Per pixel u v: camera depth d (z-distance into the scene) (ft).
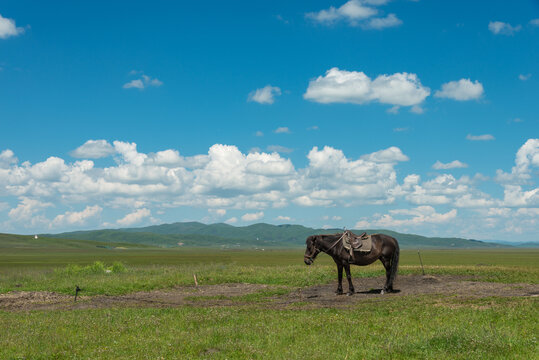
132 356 38.11
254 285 102.58
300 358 35.60
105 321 56.24
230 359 36.50
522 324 45.14
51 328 52.31
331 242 83.15
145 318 57.52
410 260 326.85
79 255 613.11
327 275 113.29
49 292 94.79
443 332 41.01
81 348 42.29
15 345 43.86
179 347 40.60
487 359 33.96
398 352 36.68
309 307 65.98
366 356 35.88
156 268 152.46
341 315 55.11
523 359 33.55
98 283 103.19
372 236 83.05
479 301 62.28
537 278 98.07
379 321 49.88
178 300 81.35
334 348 38.70
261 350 38.65
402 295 76.95
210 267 147.95
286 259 387.14
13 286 107.04
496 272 111.75
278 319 53.21
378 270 120.78
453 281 98.32
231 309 64.69
